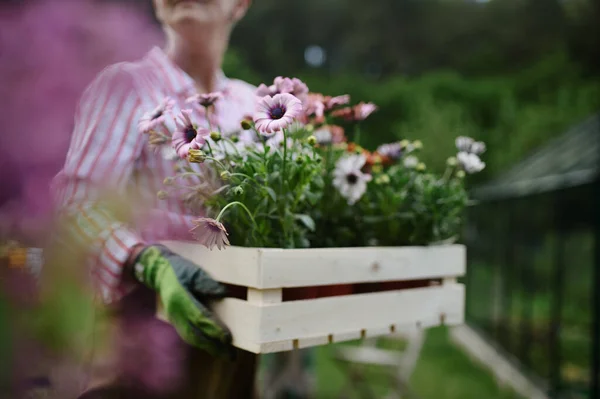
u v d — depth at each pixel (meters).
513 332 5.15
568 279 7.12
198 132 0.82
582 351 5.22
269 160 1.00
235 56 7.49
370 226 1.24
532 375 4.33
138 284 0.83
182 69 1.18
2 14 0.30
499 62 12.59
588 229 6.82
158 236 0.85
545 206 5.32
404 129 7.57
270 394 2.47
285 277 0.90
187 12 1.13
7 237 0.32
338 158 1.25
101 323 0.45
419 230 1.26
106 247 0.71
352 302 1.01
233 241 0.98
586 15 11.72
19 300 0.32
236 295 0.94
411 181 1.33
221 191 0.94
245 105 1.30
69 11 0.30
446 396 4.04
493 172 8.33
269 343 0.86
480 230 7.44
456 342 5.74
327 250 0.98
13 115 0.30
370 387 3.89
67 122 0.31
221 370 0.96
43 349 0.32
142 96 0.92
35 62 0.30
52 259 0.33
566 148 4.91
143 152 0.93
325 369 4.53
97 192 0.52
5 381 0.31
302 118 1.14
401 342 5.22
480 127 8.81
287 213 0.98
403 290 1.14
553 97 9.57
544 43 12.52
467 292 7.34
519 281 5.57
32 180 0.31
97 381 0.59
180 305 0.80
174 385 0.63
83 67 0.31
